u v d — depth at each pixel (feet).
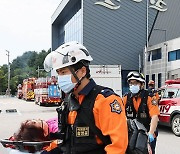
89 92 6.17
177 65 92.94
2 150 19.35
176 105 31.27
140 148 6.01
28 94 126.72
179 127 30.91
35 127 7.85
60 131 6.66
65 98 6.61
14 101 123.65
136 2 121.19
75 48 6.34
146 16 122.31
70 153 6.30
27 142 7.57
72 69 6.27
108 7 118.52
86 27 116.98
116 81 55.72
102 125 5.91
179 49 92.27
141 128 6.39
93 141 6.02
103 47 118.52
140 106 12.35
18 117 52.42
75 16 133.59
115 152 5.69
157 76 104.94
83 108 6.11
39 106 84.58
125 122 5.98
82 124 6.07
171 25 125.39
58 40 183.62
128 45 120.88
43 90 83.71
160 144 26.73
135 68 121.39
